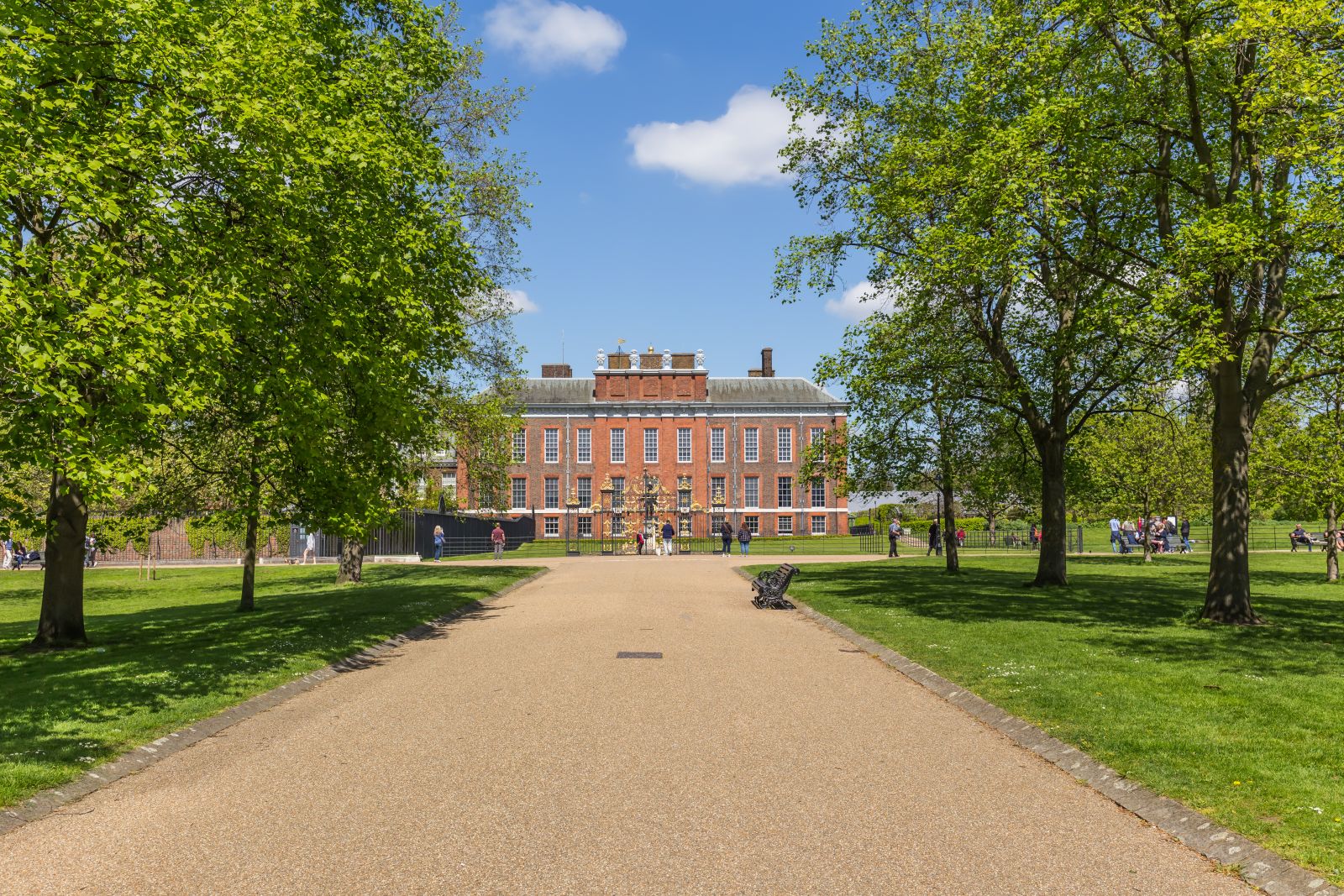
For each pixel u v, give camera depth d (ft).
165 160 39.50
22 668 42.39
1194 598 67.77
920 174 65.10
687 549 177.27
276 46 42.37
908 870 16.89
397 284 49.88
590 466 244.42
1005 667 36.96
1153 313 49.01
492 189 92.17
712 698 33.14
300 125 42.63
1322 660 38.52
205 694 32.91
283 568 130.21
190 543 148.46
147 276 38.42
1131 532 162.30
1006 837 18.69
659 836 18.66
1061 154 56.54
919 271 62.23
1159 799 20.47
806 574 97.55
